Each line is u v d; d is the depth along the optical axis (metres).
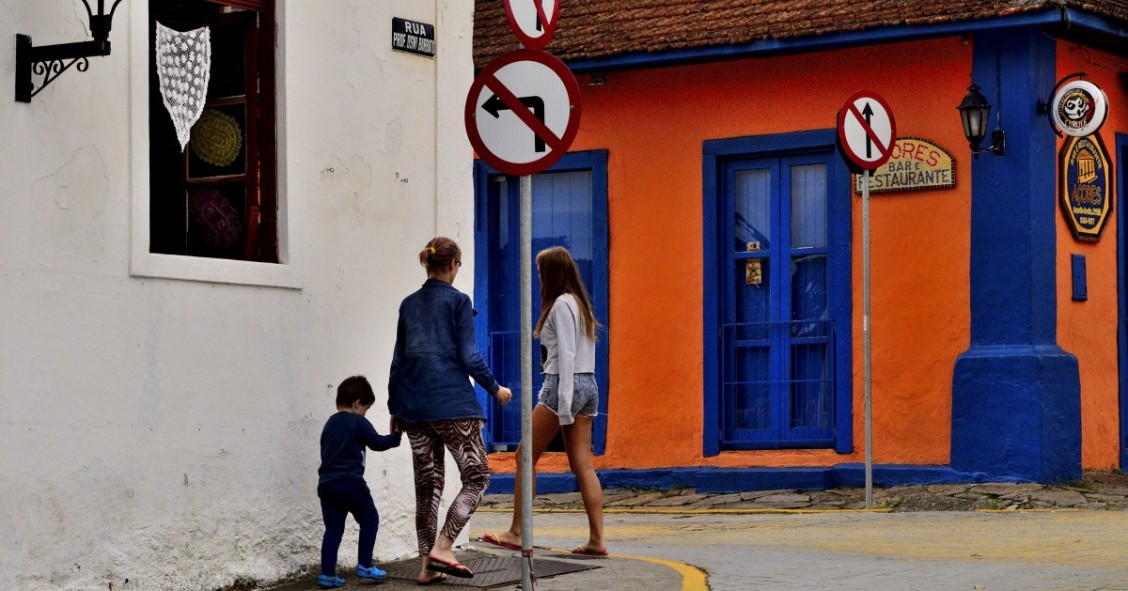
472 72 12.49
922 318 18.19
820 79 18.92
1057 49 18.20
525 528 9.34
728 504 17.91
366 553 10.59
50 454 9.38
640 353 19.81
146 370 9.94
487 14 21.47
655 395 19.70
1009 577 10.49
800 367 19.06
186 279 10.20
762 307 19.34
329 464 10.51
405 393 10.48
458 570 10.34
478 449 10.43
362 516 10.57
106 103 9.77
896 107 18.42
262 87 11.01
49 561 9.35
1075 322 18.34
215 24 10.97
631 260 19.95
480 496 10.44
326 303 11.20
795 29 18.56
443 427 10.38
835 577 10.69
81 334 9.57
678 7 19.77
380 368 11.61
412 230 11.90
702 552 12.51
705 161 19.55
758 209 19.42
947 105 18.14
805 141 18.95
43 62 9.32
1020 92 17.72
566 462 19.98
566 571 11.02
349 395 10.59
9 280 9.20
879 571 10.97
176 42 10.51
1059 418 17.58
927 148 18.20
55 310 9.43
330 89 11.31
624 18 19.95
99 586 9.62
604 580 10.59
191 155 10.82
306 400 11.02
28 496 9.25
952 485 17.56
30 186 9.33
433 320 10.43
